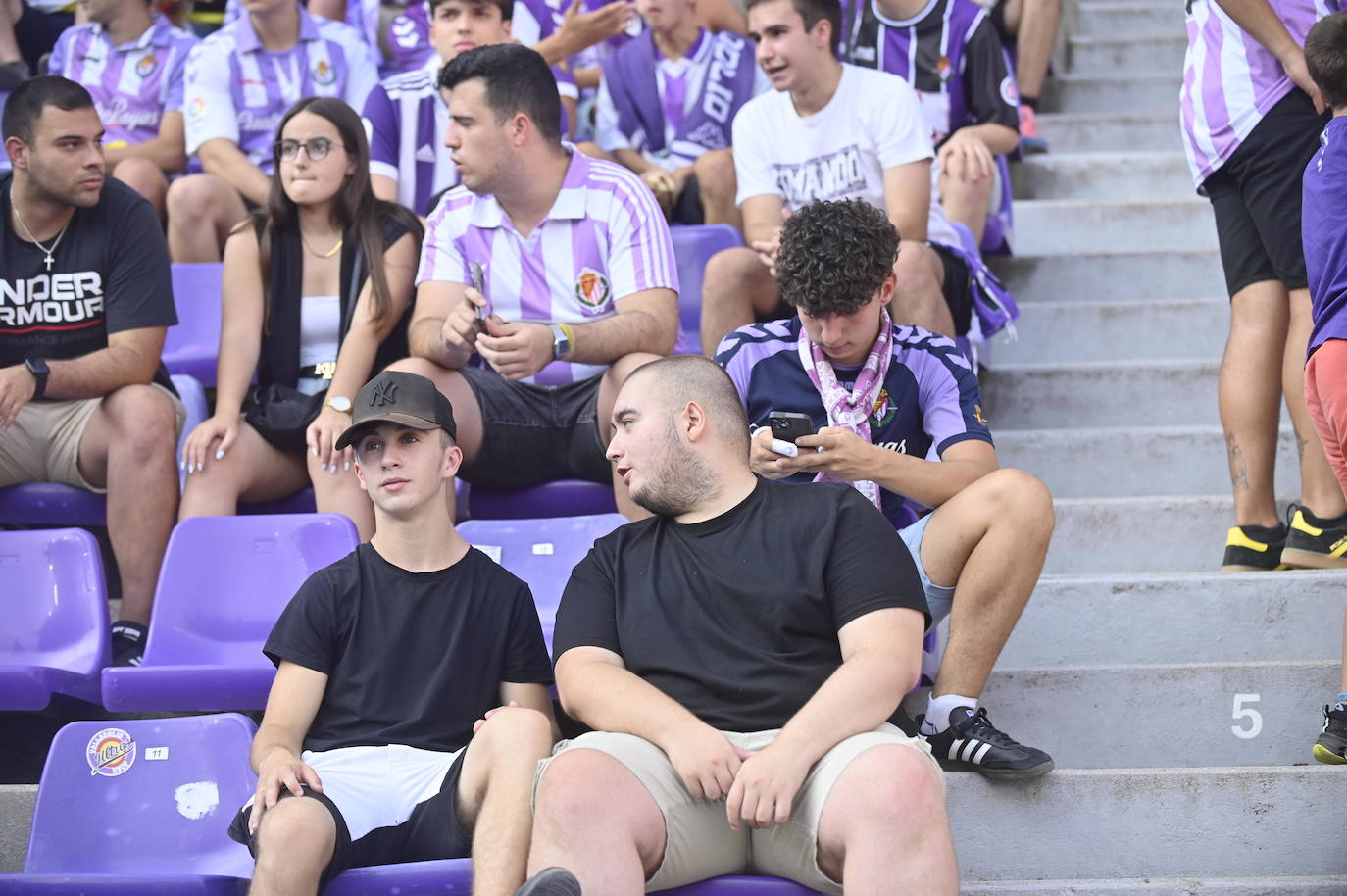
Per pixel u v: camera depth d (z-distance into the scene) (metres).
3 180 11.77
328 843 7.38
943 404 9.52
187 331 13.45
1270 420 10.77
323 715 8.20
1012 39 18.59
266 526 10.07
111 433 11.21
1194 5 10.96
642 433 7.99
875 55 15.59
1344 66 9.03
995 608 8.74
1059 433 12.73
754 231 12.91
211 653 9.79
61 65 17.03
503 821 7.36
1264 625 10.24
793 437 8.93
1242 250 10.81
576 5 14.93
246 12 15.65
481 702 8.31
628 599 7.84
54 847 8.40
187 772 8.53
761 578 7.65
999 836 8.66
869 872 6.71
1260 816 8.57
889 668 7.30
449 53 14.37
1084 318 14.61
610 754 7.20
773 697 7.43
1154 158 17.23
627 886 6.88
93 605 10.07
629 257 11.18
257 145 15.56
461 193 11.52
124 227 11.65
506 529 10.50
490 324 10.22
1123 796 8.61
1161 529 11.59
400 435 8.40
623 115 16.16
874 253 9.24
